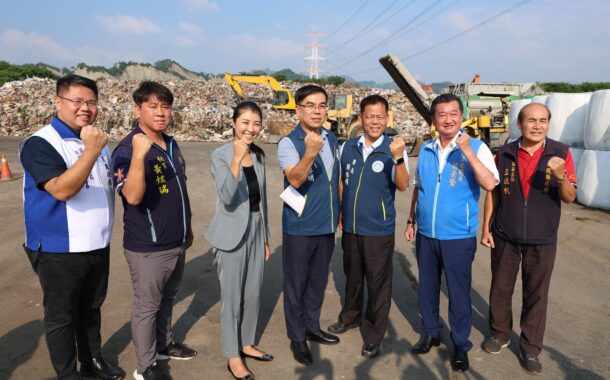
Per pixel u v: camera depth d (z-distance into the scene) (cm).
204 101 2581
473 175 295
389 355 324
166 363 308
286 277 317
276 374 298
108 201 264
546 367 307
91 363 284
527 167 295
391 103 2883
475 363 313
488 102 1592
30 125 2048
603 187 752
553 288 442
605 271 490
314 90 298
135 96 265
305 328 324
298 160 302
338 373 300
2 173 932
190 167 1220
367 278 321
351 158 324
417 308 405
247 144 268
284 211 317
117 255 518
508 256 311
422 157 313
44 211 238
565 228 653
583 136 833
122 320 364
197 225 652
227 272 287
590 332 356
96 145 221
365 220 315
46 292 246
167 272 276
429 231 306
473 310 400
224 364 309
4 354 310
